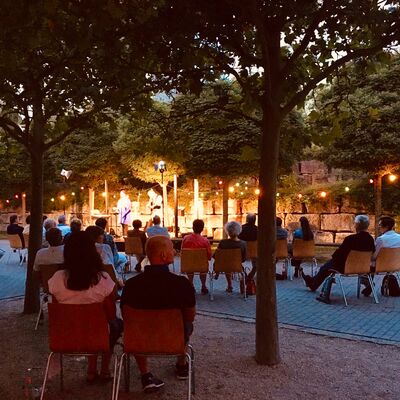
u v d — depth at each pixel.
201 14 4.82
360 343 6.09
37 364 5.43
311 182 20.83
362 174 19.38
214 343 6.11
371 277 8.80
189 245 9.26
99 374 5.03
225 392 4.52
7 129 7.54
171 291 4.15
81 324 4.16
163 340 4.08
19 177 22.30
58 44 6.44
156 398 4.42
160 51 5.20
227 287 10.01
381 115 13.33
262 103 5.21
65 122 7.83
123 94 6.04
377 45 5.02
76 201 25.50
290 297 8.99
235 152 14.76
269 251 5.22
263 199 5.20
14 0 4.46
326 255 14.96
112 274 6.59
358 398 4.39
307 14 4.83
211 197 21.88
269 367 5.16
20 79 6.91
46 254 6.86
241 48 5.14
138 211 22.98
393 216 17.55
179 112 6.70
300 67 6.23
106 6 4.34
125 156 17.78
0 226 26.95
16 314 7.80
